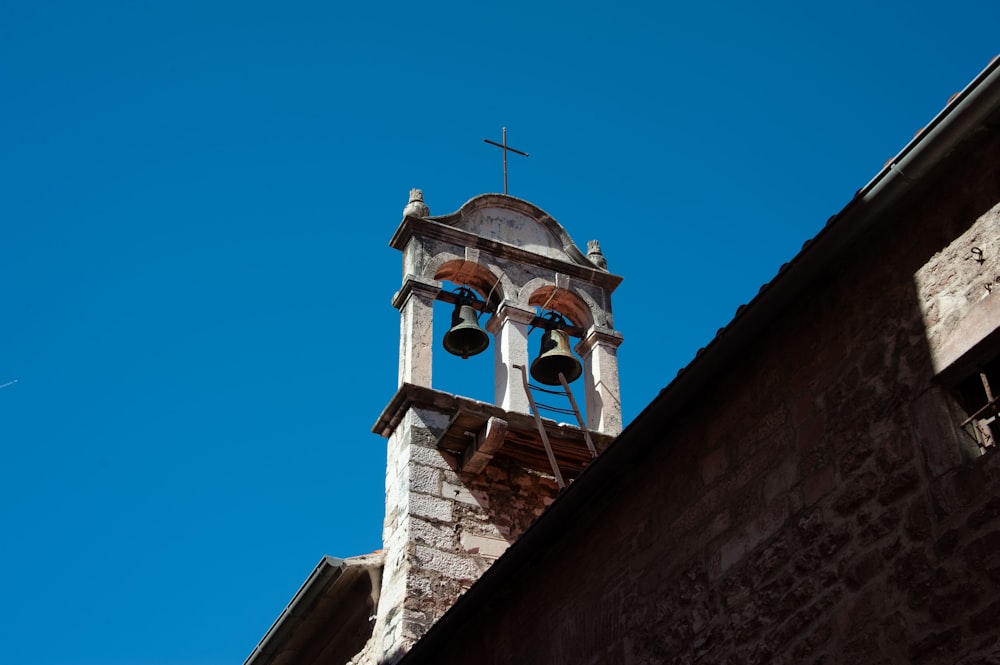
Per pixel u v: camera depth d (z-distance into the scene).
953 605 6.97
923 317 7.77
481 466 16.53
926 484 7.38
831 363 8.39
